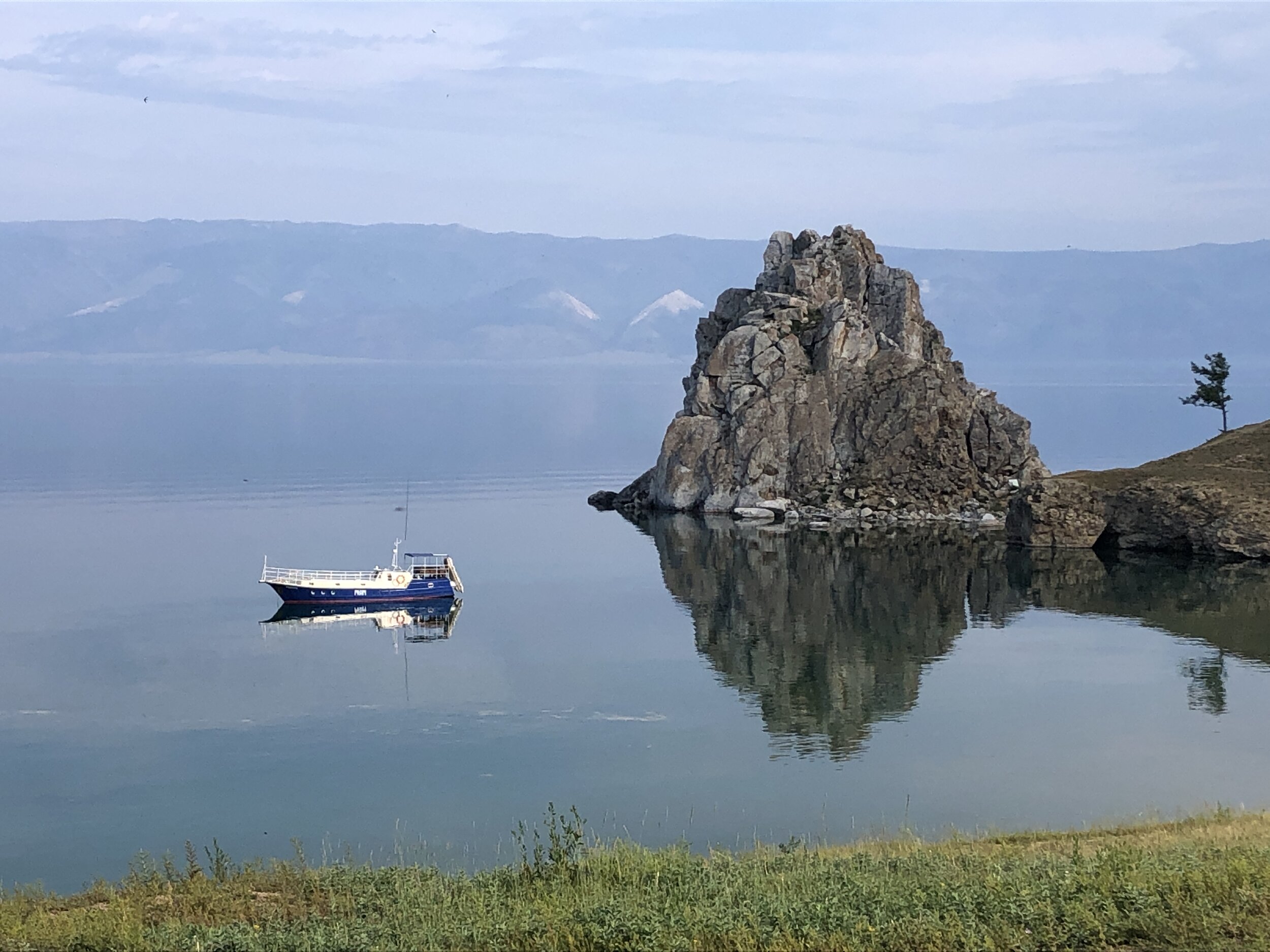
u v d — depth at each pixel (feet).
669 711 296.30
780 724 283.38
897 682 319.27
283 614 428.15
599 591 462.60
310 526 645.51
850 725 281.33
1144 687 308.60
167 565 525.34
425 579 451.94
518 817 224.12
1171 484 529.04
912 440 643.86
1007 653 348.59
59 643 382.01
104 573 505.25
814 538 577.02
